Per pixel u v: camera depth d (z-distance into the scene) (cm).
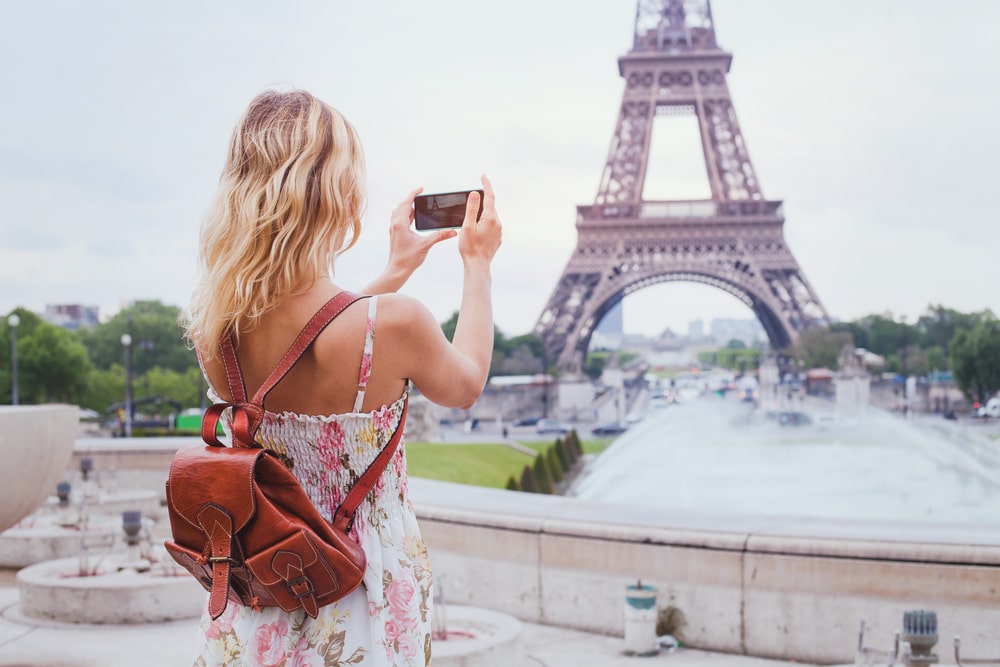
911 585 723
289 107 275
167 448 1905
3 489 709
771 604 768
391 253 341
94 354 13112
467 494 1063
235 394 268
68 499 1436
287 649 260
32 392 9556
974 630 702
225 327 265
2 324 9669
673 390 14762
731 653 785
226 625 266
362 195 279
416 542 281
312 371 263
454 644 697
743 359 18338
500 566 912
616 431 8744
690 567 805
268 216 258
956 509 2738
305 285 265
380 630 262
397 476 278
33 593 878
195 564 259
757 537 779
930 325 12450
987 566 703
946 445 5003
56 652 753
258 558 248
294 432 267
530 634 849
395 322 262
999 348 9794
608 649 799
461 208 312
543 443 7062
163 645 780
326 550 249
